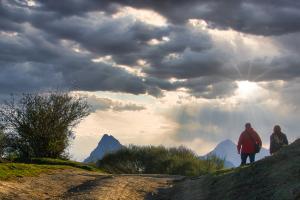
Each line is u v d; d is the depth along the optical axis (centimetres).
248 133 2323
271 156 1634
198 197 1608
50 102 3484
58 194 1708
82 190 1808
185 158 3978
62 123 3481
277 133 2266
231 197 1425
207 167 3797
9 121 3372
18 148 3403
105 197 1650
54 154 3497
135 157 4022
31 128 3406
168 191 1895
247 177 1546
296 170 1365
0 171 1981
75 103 3547
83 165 3158
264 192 1310
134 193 1831
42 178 2039
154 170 3925
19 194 1600
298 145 1620
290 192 1193
